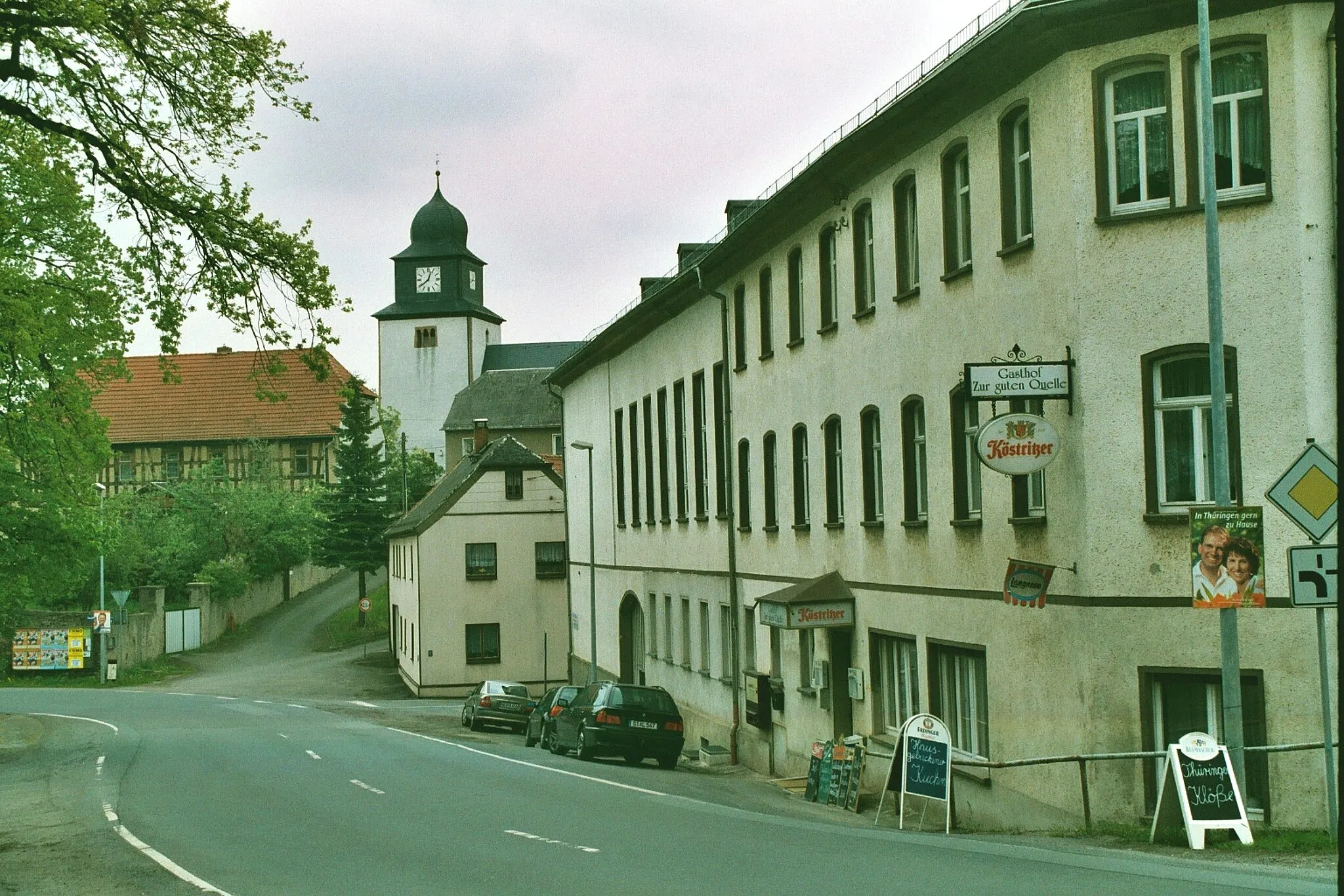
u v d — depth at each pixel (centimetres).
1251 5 1564
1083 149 1648
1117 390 1627
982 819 1902
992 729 1872
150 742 3312
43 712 4762
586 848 1399
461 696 6172
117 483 11762
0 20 1761
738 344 3200
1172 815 1449
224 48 1898
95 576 7088
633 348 4325
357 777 2341
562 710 3184
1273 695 1547
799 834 1523
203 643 7756
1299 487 1251
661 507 4006
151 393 12038
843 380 2462
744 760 3170
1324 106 1548
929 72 1973
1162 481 1617
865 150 2239
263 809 1858
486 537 6288
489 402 11631
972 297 1922
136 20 1819
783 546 2869
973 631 1931
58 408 2717
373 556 8869
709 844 1425
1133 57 1628
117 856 1445
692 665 3681
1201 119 1529
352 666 7125
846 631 2531
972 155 1917
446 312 12706
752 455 3084
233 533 8631
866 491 2370
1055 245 1695
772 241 2875
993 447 1630
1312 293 1548
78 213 2661
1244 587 1343
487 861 1322
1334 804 1389
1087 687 1636
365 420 8956
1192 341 1593
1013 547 1812
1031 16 1650
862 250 2389
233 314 2003
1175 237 1605
